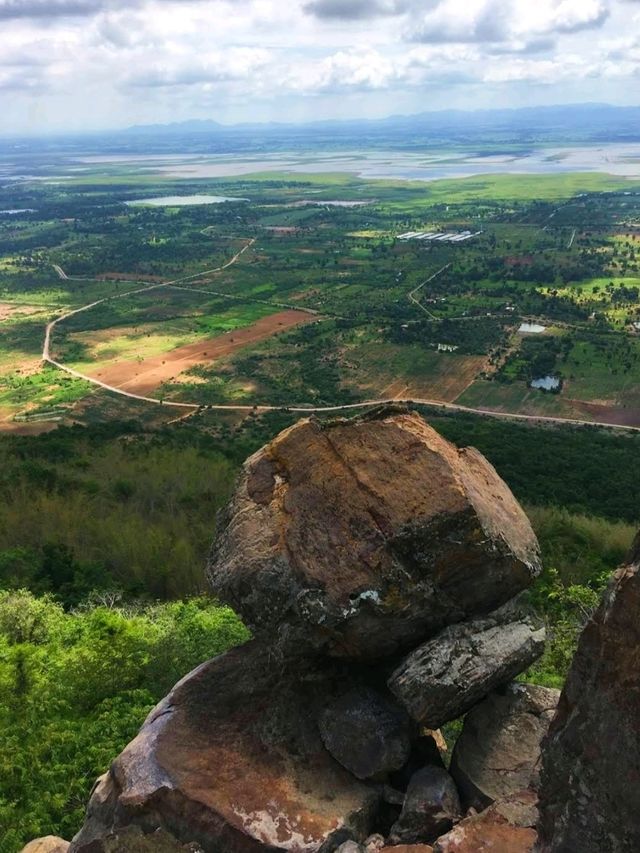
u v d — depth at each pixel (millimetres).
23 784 16453
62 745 17703
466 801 10531
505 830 9156
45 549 38906
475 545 10500
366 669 11547
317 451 11312
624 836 7730
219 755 10891
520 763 10719
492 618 11094
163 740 11070
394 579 10398
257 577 10758
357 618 10352
